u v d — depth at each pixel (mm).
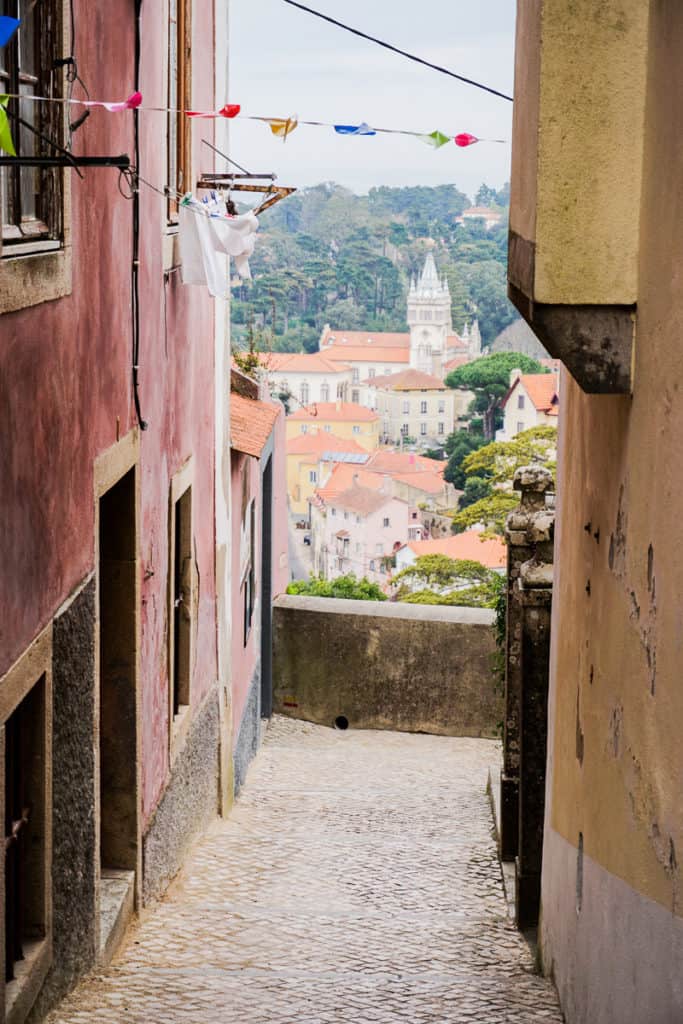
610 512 5285
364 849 10406
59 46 5793
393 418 115312
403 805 12422
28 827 5691
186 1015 5945
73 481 6188
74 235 6160
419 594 35688
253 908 8445
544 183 4668
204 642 10766
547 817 7414
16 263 5133
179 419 9469
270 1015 6016
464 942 7809
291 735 16188
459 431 85500
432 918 8406
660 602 4266
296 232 149125
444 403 114562
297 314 139000
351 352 129000
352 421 113875
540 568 8219
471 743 16094
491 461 46250
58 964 6062
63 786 6098
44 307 5633
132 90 7504
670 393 4160
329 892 9008
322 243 147000
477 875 9656
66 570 6062
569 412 6816
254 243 9414
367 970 7004
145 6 7988
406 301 137625
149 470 8227
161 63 8570
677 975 3863
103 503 7730
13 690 5156
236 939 7602
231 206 9805
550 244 4691
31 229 5582
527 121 4898
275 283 136750
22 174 5488
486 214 149250
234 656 12648
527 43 4926
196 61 10188
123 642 7773
